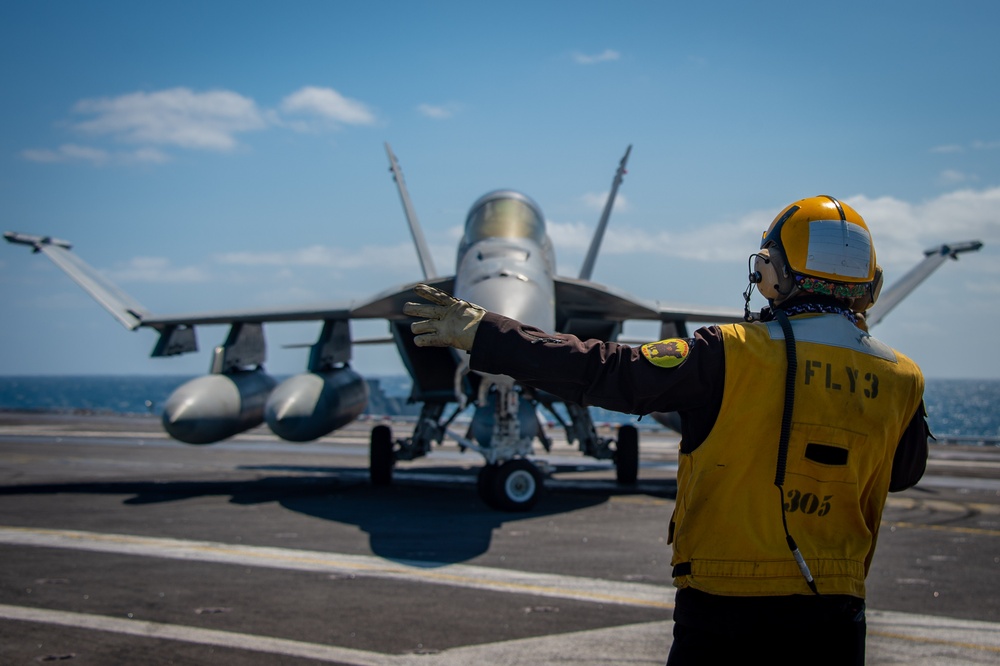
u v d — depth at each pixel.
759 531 2.63
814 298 2.85
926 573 9.22
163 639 6.39
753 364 2.65
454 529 11.32
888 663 6.14
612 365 2.64
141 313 17.72
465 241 14.80
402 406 46.38
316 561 9.20
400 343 15.91
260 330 18.34
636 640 6.49
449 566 9.03
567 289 14.02
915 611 7.63
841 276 2.81
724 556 2.65
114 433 30.84
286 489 15.57
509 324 2.70
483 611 7.25
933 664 6.13
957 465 23.30
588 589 8.09
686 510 2.74
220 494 14.74
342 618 6.98
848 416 2.66
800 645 2.58
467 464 21.66
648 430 36.88
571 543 10.42
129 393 199.12
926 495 16.44
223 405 16.12
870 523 2.89
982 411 151.62
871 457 2.72
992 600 8.04
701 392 2.66
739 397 2.66
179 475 17.92
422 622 6.90
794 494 2.66
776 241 2.92
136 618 6.94
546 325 11.57
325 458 22.73
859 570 2.68
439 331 2.72
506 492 12.85
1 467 19.12
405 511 12.92
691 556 2.73
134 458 21.83
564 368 2.63
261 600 7.52
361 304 15.32
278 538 10.53
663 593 7.96
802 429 2.64
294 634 6.55
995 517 13.38
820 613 2.59
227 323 17.77
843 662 2.59
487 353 2.67
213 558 9.29
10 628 6.64
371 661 5.96
